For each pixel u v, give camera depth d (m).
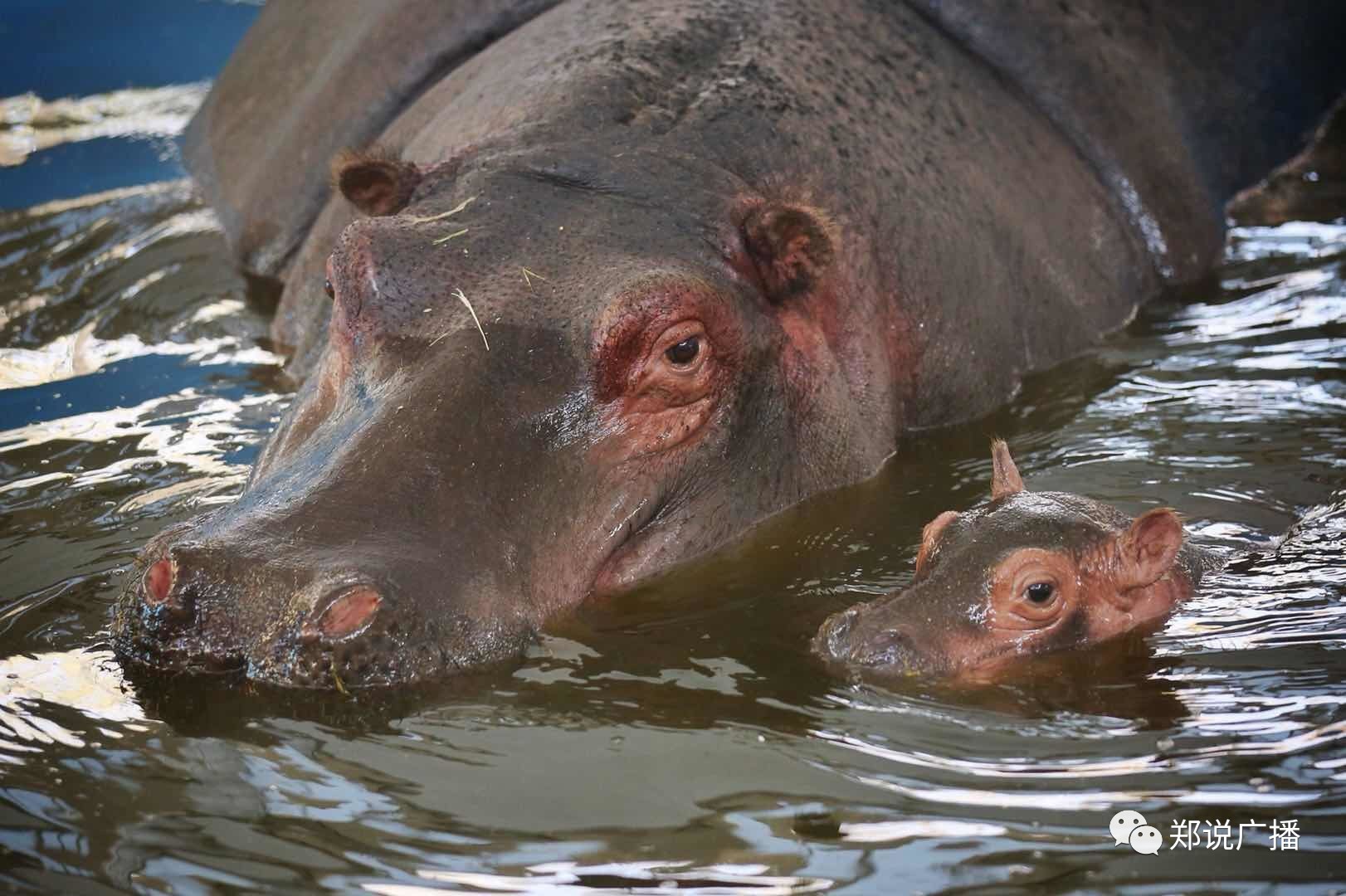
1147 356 14.69
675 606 10.42
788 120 12.90
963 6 15.67
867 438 12.34
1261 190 18.94
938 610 9.98
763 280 11.63
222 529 9.62
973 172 14.33
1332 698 9.27
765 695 9.34
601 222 11.23
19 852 7.66
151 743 8.62
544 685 9.34
